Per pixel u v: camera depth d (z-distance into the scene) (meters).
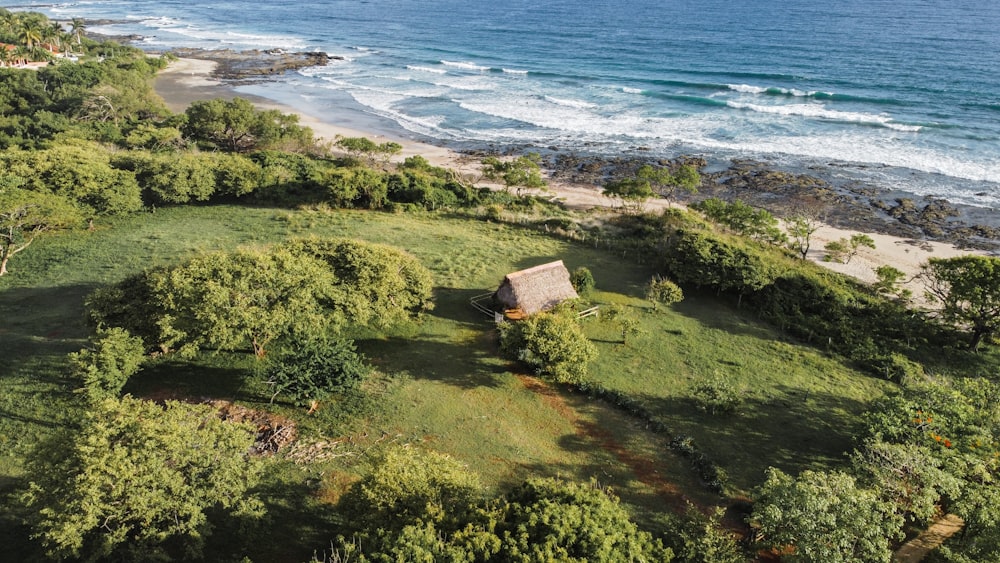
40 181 49.78
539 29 174.50
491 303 39.12
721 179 69.00
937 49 118.12
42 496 20.02
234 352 33.12
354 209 57.56
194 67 134.25
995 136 74.25
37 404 29.02
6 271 42.53
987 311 36.72
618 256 48.25
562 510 19.22
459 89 112.81
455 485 21.38
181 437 21.14
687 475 26.00
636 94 104.25
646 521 23.48
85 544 20.41
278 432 27.52
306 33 187.12
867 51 120.94
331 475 25.27
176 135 74.12
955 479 22.12
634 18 183.38
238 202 58.81
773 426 29.42
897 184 64.62
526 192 66.75
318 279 32.81
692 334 37.47
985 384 29.41
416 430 28.03
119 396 29.36
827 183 66.00
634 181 60.41
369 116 98.12
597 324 38.09
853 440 27.56
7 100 86.81
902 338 38.00
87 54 128.12
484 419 28.98
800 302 40.47
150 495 19.58
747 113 90.81
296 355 29.28
